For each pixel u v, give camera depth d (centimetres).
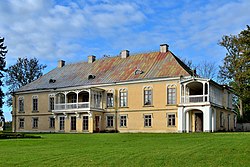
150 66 4719
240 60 5019
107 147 1947
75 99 5162
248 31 4900
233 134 3042
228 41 5597
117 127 4716
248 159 1345
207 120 3947
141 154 1542
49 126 5334
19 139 2864
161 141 2373
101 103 4878
